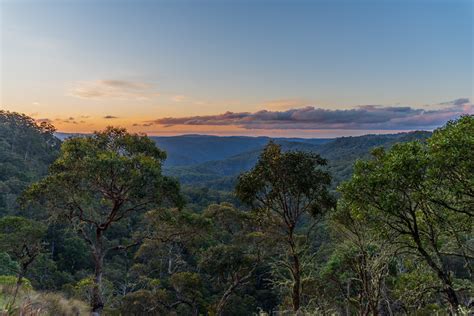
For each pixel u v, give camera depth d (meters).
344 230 12.92
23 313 8.42
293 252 13.84
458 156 8.01
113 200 13.55
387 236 10.92
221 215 25.27
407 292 11.92
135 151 14.16
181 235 16.70
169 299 25.73
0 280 13.33
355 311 17.19
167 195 13.71
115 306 25.45
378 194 9.75
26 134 76.94
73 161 12.76
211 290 32.03
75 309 11.77
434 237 11.11
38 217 37.22
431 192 9.08
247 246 22.88
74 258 39.38
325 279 18.06
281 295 26.39
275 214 14.50
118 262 40.66
